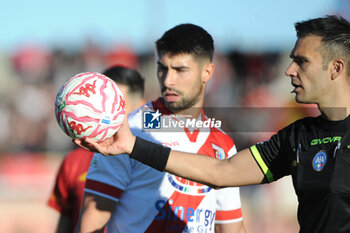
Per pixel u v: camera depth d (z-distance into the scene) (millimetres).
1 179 37375
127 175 11016
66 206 14312
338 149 8883
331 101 9383
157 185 11055
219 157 11875
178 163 9766
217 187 10133
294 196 31656
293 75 9703
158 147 9719
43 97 46312
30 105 45688
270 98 43625
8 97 45906
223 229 12508
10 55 47219
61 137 44219
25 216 31062
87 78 9320
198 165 9914
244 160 10070
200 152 11609
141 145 9562
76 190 13977
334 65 9289
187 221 11242
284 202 31500
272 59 44688
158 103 11844
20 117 45188
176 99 11477
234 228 12516
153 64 47125
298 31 9875
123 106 9430
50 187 37969
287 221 30828
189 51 11273
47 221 30125
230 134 32500
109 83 9430
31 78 46938
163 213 11078
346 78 9281
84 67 47312
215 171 9930
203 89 11992
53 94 46781
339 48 9227
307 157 9266
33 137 44375
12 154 41031
